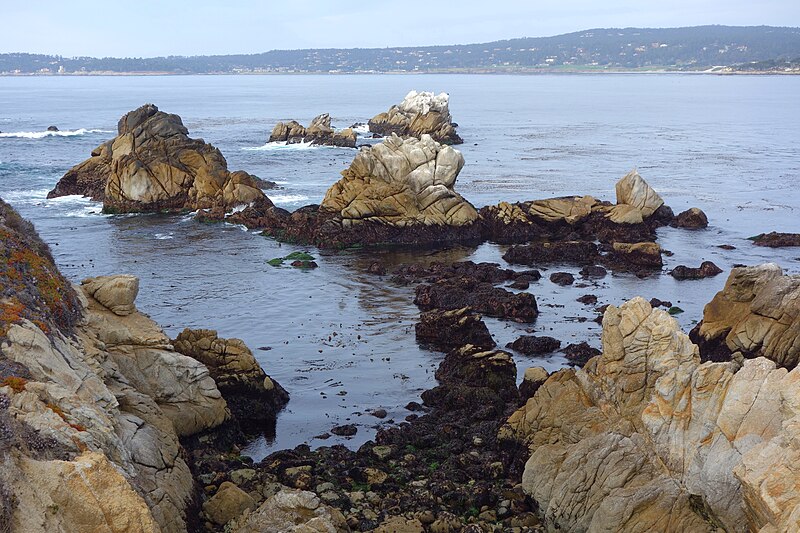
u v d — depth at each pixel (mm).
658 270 63125
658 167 114875
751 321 40906
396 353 46156
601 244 71438
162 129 89188
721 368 28000
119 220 80125
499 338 48500
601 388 32000
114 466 22688
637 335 31281
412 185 74250
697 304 54625
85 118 198500
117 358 33656
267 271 62844
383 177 74875
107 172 90688
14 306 27766
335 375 43094
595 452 28609
